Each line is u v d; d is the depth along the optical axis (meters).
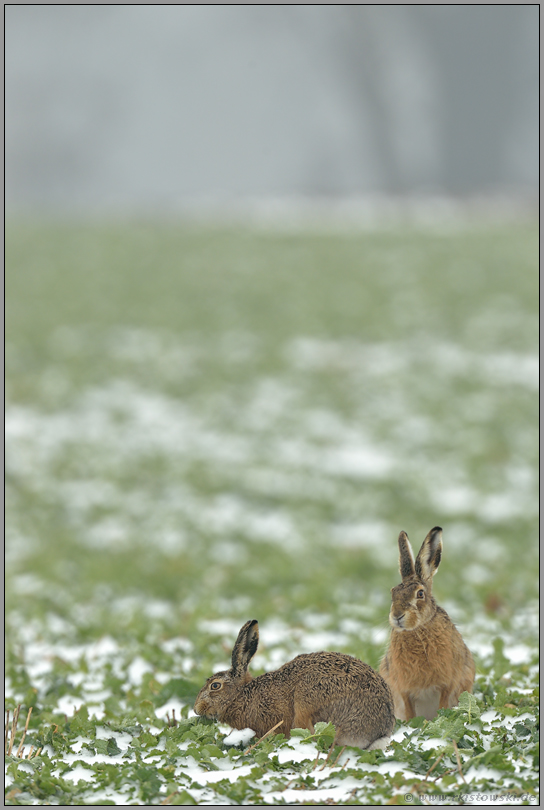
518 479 58.41
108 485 58.56
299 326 90.50
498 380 76.75
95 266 114.56
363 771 16.41
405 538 19.17
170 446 65.38
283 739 18.05
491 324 89.25
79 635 34.03
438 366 80.06
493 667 24.33
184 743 18.69
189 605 39.75
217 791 16.14
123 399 73.75
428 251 119.38
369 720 17.75
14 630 35.56
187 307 96.75
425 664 18.97
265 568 45.16
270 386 76.69
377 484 58.41
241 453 64.12
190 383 77.12
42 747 19.31
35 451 63.56
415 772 16.64
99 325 90.44
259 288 104.12
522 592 38.44
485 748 17.64
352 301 97.94
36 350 82.88
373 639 29.19
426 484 58.06
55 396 73.25
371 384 76.75
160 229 142.12
